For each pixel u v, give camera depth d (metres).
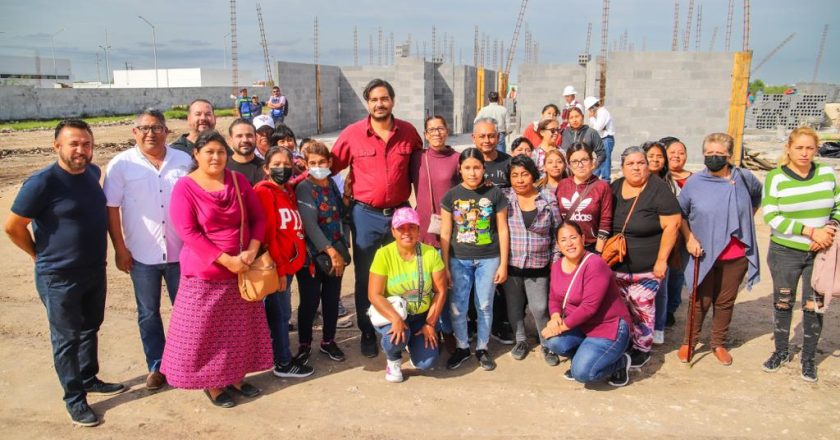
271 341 4.80
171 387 4.73
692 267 4.98
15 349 5.40
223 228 4.19
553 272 4.75
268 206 4.54
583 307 4.49
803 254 4.66
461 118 24.95
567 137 8.78
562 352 4.79
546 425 4.17
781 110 26.56
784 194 4.68
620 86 15.89
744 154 15.71
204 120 5.25
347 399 4.55
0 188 13.13
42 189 3.92
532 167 4.89
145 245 4.50
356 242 5.23
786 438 3.97
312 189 4.88
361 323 5.29
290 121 21.28
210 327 4.25
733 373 4.89
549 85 20.83
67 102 31.42
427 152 5.23
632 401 4.48
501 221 4.91
